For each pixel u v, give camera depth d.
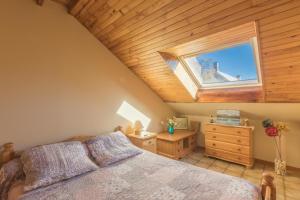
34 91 2.26
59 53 2.50
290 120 2.99
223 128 3.42
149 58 2.89
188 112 4.30
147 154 2.46
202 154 3.89
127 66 3.39
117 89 3.21
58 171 1.76
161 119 4.12
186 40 2.28
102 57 3.01
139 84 3.62
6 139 2.04
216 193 1.46
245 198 1.36
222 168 3.18
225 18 1.79
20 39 2.16
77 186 1.64
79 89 2.69
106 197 1.46
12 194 1.57
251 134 3.16
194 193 1.48
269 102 2.80
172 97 3.87
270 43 1.87
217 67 3.15
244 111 3.33
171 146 3.51
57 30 2.49
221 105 3.47
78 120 2.67
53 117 2.41
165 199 1.42
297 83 2.25
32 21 2.27
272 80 2.35
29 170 1.72
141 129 3.59
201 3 1.71
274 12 1.55
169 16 1.99
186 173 1.85
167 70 3.00
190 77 3.40
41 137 2.30
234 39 2.25
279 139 3.14
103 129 2.99
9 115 2.07
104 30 2.69
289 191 2.41
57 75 2.47
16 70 2.12
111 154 2.25
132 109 3.46
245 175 2.89
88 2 2.27
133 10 2.09
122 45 2.86
